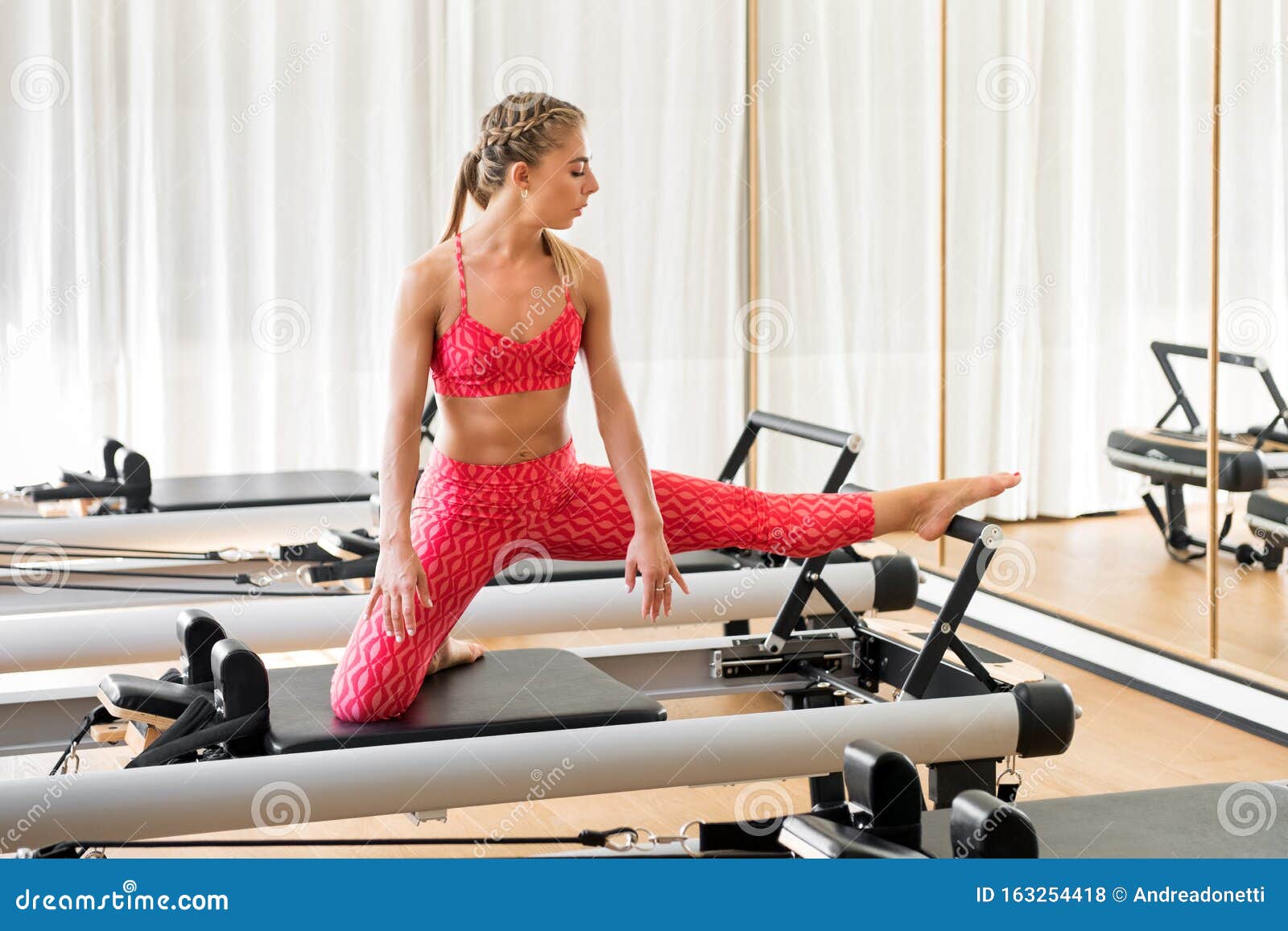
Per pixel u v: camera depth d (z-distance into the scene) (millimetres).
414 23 5027
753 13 5465
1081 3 3877
